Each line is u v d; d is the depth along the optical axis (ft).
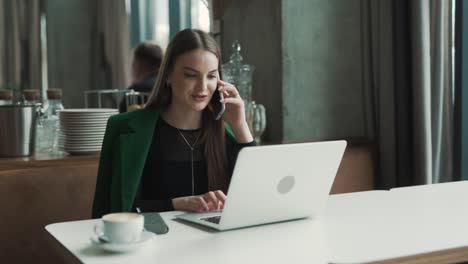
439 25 10.33
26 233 8.40
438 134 10.50
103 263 4.21
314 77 11.39
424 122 10.34
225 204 4.96
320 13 11.37
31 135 8.77
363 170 11.02
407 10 10.61
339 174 10.73
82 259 4.31
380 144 11.16
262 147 4.90
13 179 8.25
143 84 10.82
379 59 11.10
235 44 11.04
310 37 11.30
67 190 8.64
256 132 10.68
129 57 11.63
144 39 11.72
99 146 9.03
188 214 5.77
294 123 11.25
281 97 11.15
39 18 11.02
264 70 11.59
